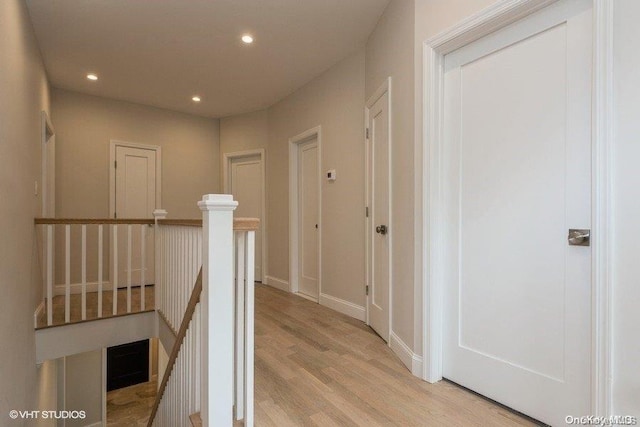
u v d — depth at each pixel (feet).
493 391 5.47
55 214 12.71
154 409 7.56
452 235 6.11
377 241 8.90
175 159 15.99
